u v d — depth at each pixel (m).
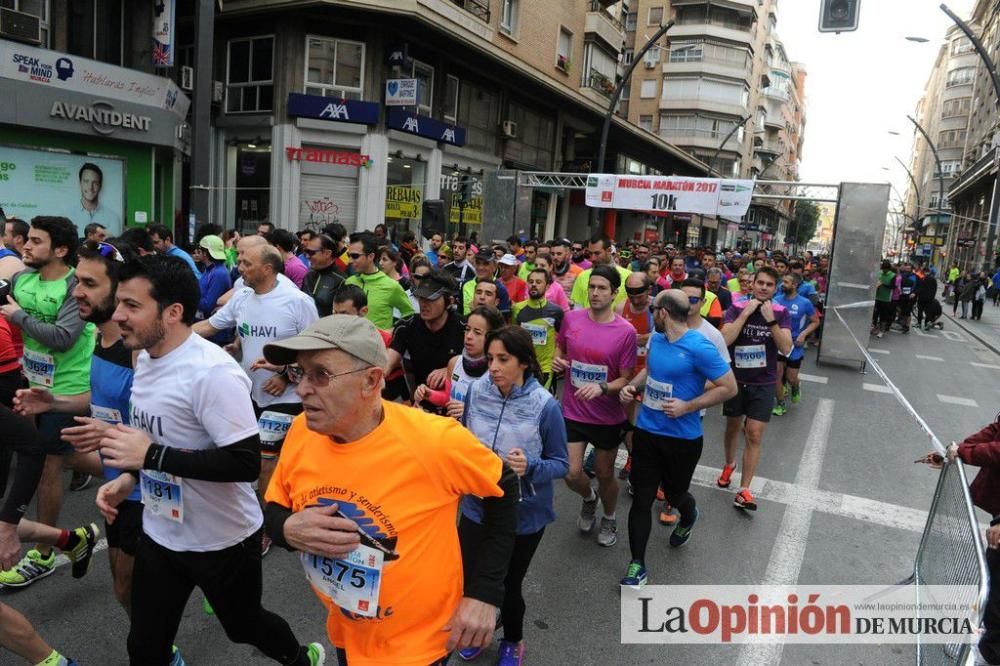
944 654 3.10
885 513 5.61
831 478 6.44
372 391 1.83
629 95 56.94
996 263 29.44
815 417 8.83
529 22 22.81
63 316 3.56
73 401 3.28
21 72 11.23
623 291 7.48
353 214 18.23
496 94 23.03
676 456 4.25
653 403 4.25
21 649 2.62
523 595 4.01
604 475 4.60
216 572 2.51
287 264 6.77
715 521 5.25
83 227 12.79
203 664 3.18
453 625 1.93
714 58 54.44
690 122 55.38
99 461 3.77
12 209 11.77
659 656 3.48
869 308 12.34
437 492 1.90
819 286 16.09
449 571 1.97
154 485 2.45
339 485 1.86
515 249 12.12
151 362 2.41
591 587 4.15
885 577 4.45
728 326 5.59
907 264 20.14
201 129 10.93
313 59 17.47
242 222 18.83
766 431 8.06
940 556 3.42
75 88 12.03
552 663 3.38
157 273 2.30
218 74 18.67
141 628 2.51
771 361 5.54
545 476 3.13
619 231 36.34
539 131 26.20
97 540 3.96
